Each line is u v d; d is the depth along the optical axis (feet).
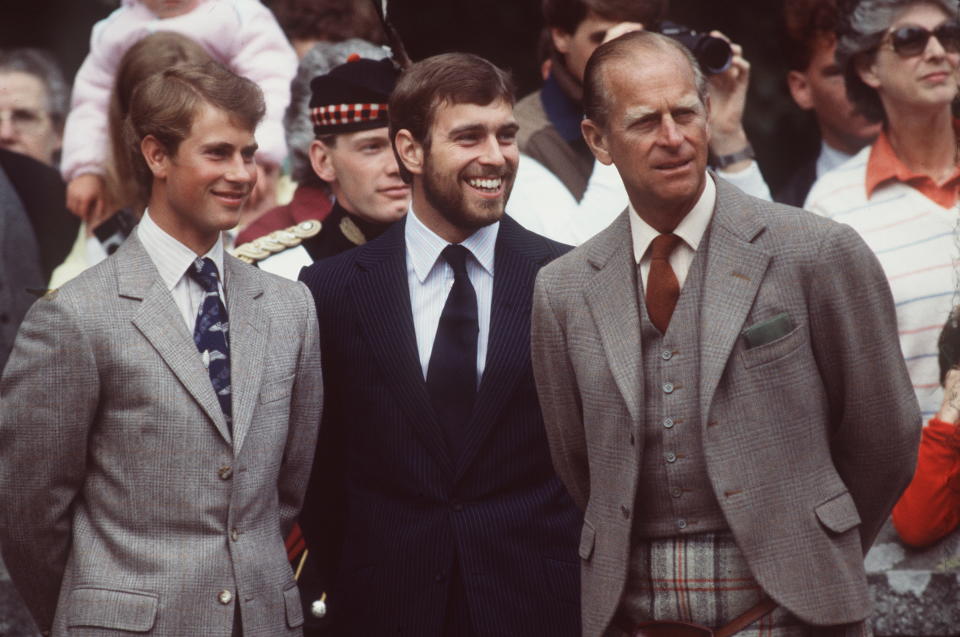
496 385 44.01
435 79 44.11
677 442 37.68
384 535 44.50
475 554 43.55
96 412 40.68
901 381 37.42
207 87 41.63
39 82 66.08
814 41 61.16
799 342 36.86
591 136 39.14
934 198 58.03
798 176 63.21
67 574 40.83
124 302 41.04
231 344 41.83
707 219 38.40
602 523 38.81
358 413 45.37
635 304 38.63
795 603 36.24
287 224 59.52
